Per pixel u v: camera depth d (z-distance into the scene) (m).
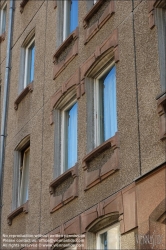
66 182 11.85
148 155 9.05
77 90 12.33
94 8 12.52
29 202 13.50
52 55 14.50
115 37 11.17
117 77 10.73
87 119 11.67
